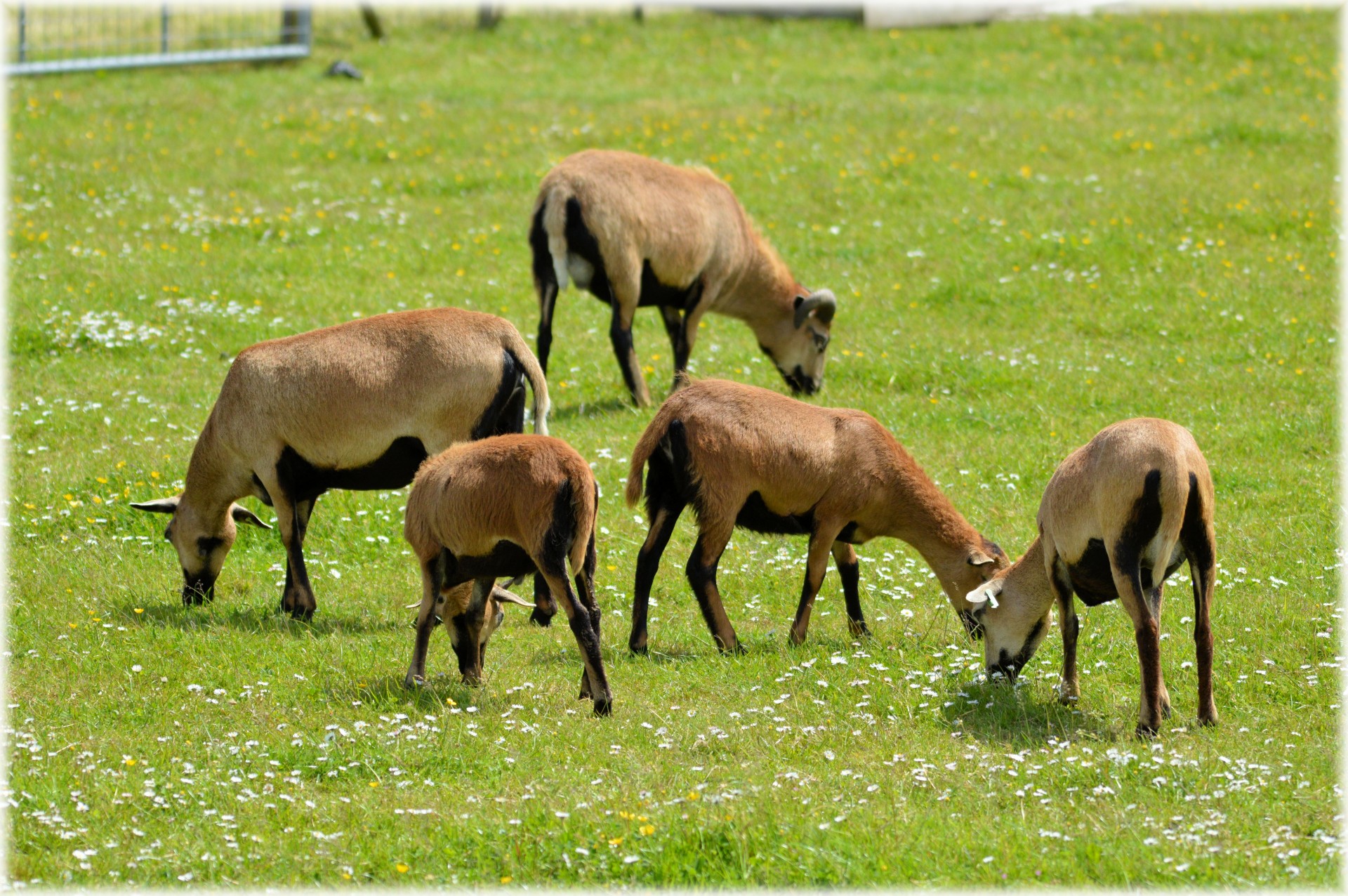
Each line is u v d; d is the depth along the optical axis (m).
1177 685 30.70
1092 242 65.38
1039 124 83.88
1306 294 59.72
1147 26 105.88
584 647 28.09
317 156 80.06
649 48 107.12
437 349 34.31
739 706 29.39
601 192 46.94
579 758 26.67
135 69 99.94
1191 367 52.78
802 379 51.97
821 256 66.19
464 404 34.31
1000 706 29.44
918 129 83.25
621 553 38.72
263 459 34.50
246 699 29.45
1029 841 23.28
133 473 42.31
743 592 36.56
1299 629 33.22
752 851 22.97
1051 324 58.00
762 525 33.16
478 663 30.56
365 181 76.00
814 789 25.30
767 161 78.19
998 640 31.06
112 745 27.00
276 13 116.81
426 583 29.47
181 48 105.62
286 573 38.03
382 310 58.00
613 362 54.31
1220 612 34.41
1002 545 38.44
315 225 69.19
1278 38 101.38
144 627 33.50
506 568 28.94
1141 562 27.61
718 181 51.16
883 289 62.12
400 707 28.88
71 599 35.19
